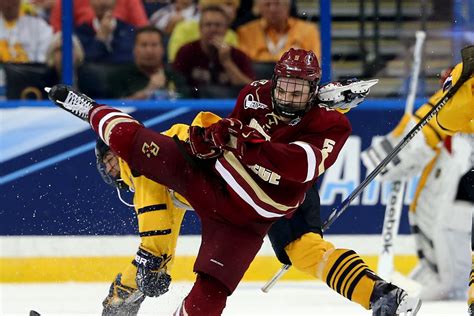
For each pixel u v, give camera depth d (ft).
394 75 71.61
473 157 55.11
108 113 42.80
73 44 69.92
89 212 66.64
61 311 55.36
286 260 46.70
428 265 64.69
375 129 67.77
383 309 41.91
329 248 45.06
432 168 64.13
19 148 66.74
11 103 66.69
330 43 69.46
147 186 43.60
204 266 40.09
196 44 70.28
